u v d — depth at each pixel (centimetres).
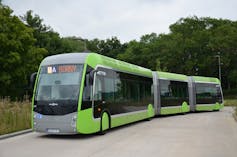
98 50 10325
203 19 7750
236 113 2906
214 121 2317
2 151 1154
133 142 1336
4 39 4147
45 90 1455
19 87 4547
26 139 1454
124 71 1933
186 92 3241
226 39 6869
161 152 1112
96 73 1534
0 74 4197
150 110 2403
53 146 1251
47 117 1415
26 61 4566
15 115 1827
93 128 1473
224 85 8412
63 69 1474
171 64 7275
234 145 1262
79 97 1408
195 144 1284
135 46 8756
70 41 7462
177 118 2630
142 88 2261
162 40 7881
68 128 1389
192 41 7081
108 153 1095
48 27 6594
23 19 6331
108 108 1642
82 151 1135
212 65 7262
